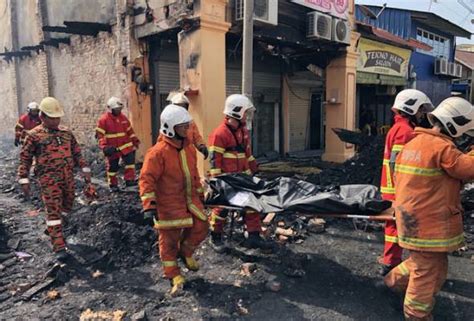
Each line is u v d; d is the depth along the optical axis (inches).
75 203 267.0
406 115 153.2
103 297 153.3
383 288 152.5
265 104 526.0
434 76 783.7
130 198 275.9
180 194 150.9
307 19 390.9
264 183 172.2
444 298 148.4
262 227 220.4
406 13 740.0
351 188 162.1
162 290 158.9
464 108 114.7
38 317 140.4
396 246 157.6
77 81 470.0
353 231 225.1
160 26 337.7
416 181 119.3
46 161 182.5
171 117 144.9
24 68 613.3
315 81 580.1
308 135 599.5
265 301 148.8
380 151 330.3
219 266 179.9
